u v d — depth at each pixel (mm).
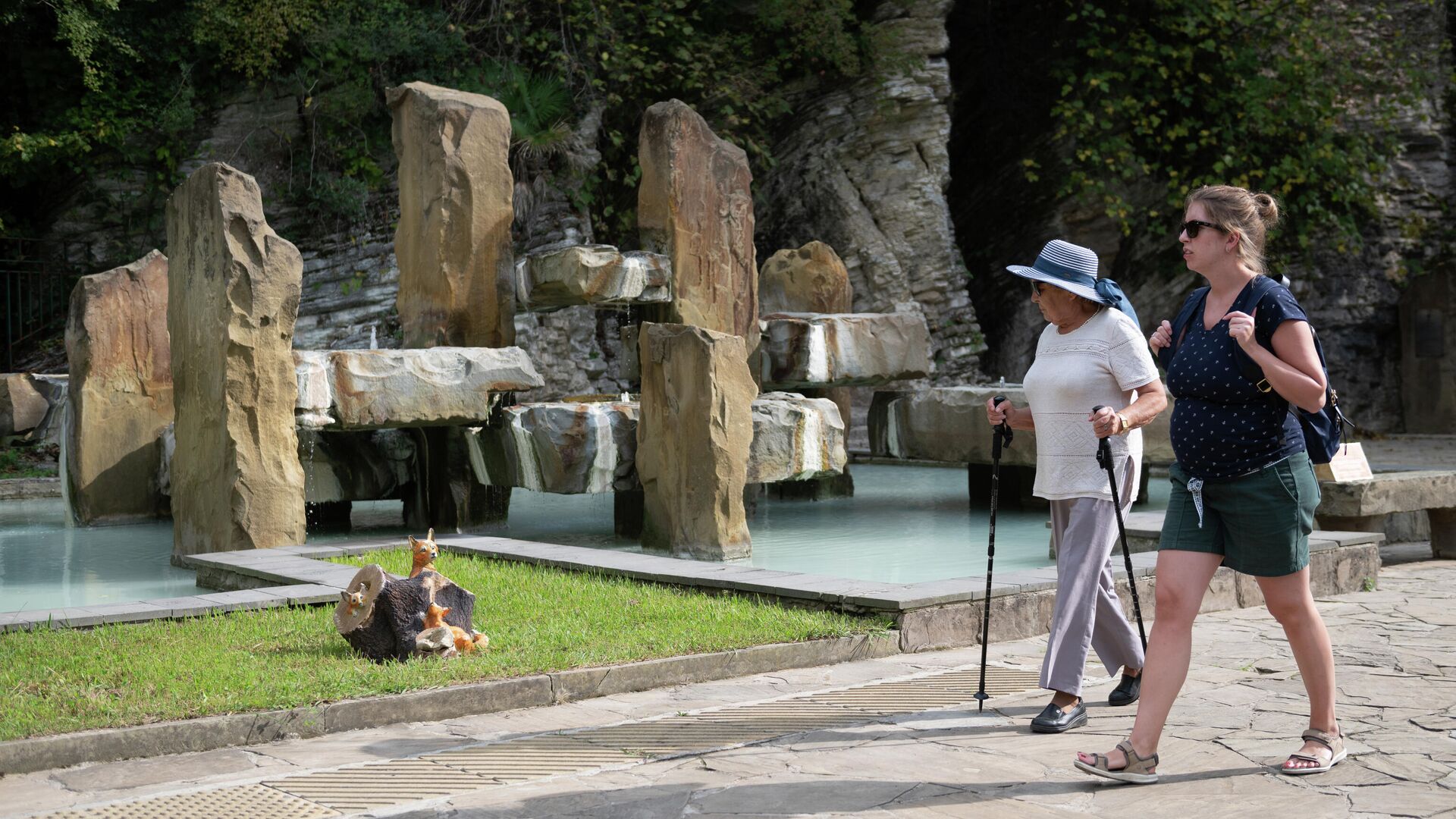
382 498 13445
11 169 23406
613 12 25844
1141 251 29000
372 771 4969
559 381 23625
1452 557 11898
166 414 14797
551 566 9633
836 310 17562
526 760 5133
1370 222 28484
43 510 16406
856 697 6277
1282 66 27344
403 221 13633
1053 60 29328
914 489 17688
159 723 5320
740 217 14383
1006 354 29906
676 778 4867
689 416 11156
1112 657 6035
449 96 13281
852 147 26875
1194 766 5000
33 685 5996
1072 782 4812
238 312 10727
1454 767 4961
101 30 22750
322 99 23938
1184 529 4996
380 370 11719
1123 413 5453
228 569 9664
